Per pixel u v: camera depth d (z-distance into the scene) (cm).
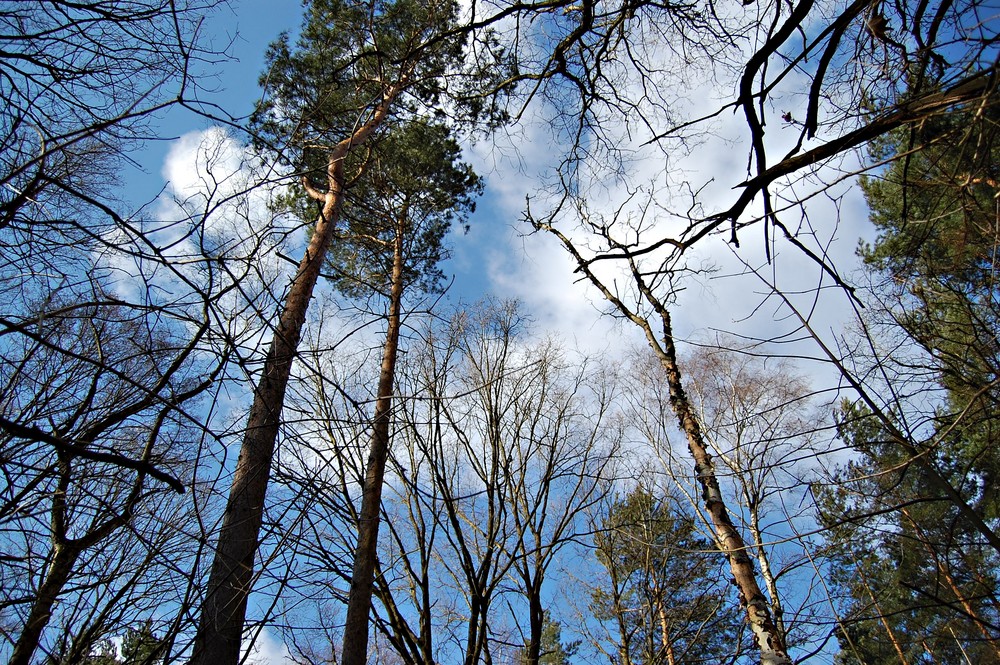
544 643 1703
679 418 647
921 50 265
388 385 691
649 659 971
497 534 791
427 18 527
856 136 259
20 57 373
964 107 244
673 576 1011
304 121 415
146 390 228
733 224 294
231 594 425
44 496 364
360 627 561
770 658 495
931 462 310
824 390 293
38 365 504
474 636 714
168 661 352
